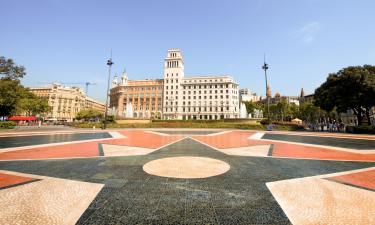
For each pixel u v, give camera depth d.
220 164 7.56
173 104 99.12
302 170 6.70
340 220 3.29
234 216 3.44
